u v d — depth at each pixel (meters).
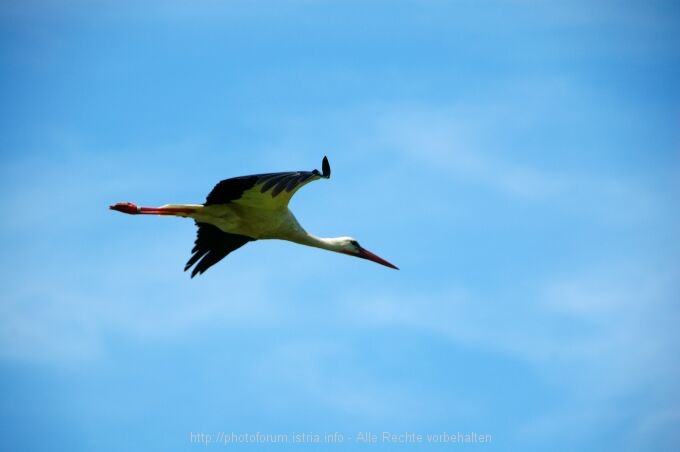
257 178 16.41
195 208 17.55
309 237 19.06
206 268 19.42
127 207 17.34
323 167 16.17
